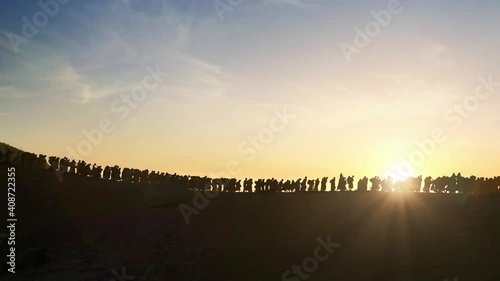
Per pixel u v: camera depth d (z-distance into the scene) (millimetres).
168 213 32969
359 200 34750
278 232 28125
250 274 21953
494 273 18969
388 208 31531
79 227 29562
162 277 21953
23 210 31656
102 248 26031
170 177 47844
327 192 40406
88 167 46188
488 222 26031
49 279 21875
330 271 21484
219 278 21672
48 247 26094
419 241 24391
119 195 37344
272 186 44656
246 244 26281
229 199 37688
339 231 27406
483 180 38000
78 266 23453
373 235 26125
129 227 29719
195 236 27953
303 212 32531
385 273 20594
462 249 22438
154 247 26141
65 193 36156
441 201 32469
